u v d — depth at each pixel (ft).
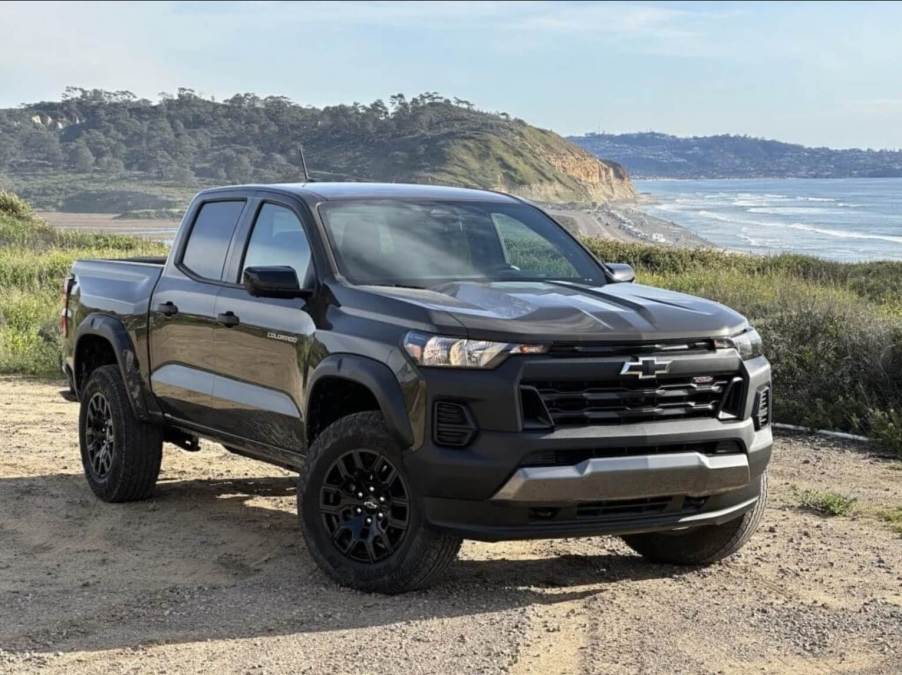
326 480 17.58
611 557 20.17
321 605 16.92
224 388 20.58
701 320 17.20
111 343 23.66
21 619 16.56
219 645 15.31
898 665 14.61
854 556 20.21
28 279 71.72
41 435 32.04
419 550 16.60
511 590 17.84
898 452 30.01
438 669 14.34
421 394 16.10
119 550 20.40
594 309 17.13
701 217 512.22
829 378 35.32
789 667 14.53
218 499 24.52
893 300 59.26
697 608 17.03
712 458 16.74
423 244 19.75
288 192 20.62
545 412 15.81
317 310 18.35
